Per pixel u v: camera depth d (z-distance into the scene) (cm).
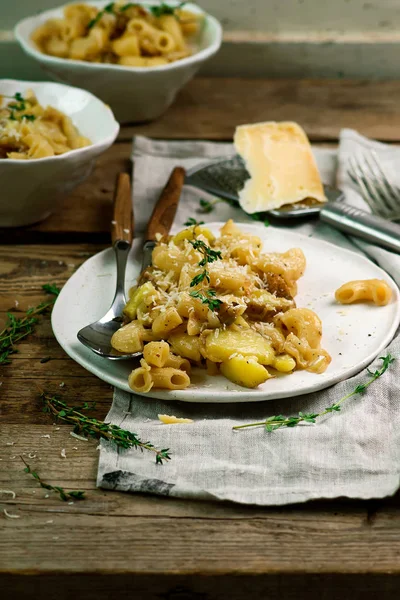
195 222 85
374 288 76
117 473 64
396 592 60
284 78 123
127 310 74
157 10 107
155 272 76
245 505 63
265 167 92
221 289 73
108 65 99
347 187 93
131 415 69
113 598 61
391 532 61
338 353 72
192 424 67
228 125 108
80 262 86
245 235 80
